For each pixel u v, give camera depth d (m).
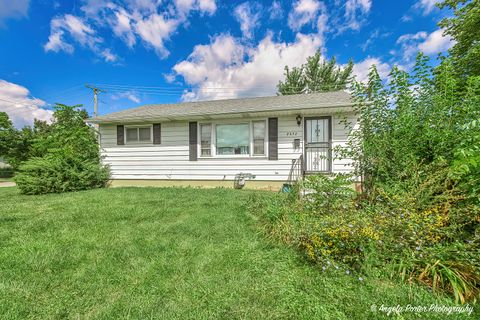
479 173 2.21
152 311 1.59
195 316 1.54
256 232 3.02
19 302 1.69
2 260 2.30
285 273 2.04
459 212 2.15
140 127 8.09
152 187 7.46
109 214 3.98
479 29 6.90
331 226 2.24
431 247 1.92
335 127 6.52
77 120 10.51
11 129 16.78
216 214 3.88
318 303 1.63
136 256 2.40
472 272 1.74
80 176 7.14
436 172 2.44
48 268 2.16
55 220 3.66
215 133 7.51
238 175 7.25
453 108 2.86
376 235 2.04
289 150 6.84
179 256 2.39
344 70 17.53
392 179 3.00
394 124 3.25
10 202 5.16
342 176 3.46
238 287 1.84
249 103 8.22
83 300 1.72
